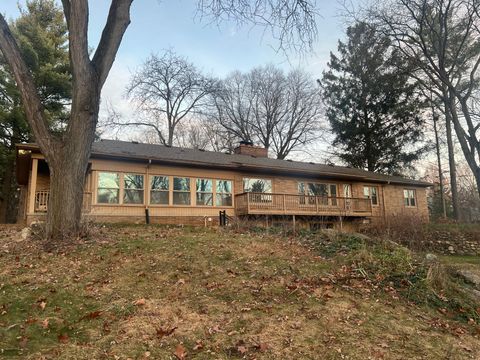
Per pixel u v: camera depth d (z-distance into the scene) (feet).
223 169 59.47
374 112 105.19
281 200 60.34
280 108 127.54
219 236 32.22
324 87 113.60
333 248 28.12
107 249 25.75
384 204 79.77
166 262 23.53
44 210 45.37
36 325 14.94
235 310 17.13
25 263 22.67
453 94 67.00
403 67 71.10
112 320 15.64
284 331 15.31
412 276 22.61
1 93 68.59
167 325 15.30
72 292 18.52
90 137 29.14
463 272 25.18
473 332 17.29
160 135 109.50
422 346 15.08
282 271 22.80
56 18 77.51
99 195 48.83
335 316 17.13
